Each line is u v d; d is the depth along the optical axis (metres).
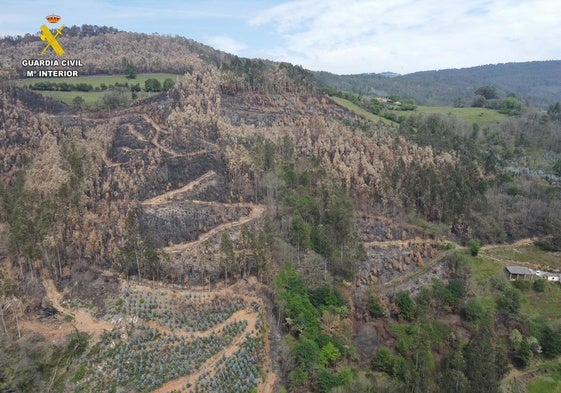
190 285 100.25
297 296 101.31
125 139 144.25
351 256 116.56
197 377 81.88
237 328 91.94
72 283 98.56
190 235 111.56
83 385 77.62
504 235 147.88
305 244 116.75
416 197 145.75
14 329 86.69
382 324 108.75
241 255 105.75
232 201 126.12
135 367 81.12
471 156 173.38
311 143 159.12
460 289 120.25
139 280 99.44
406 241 132.12
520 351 111.38
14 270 103.81
